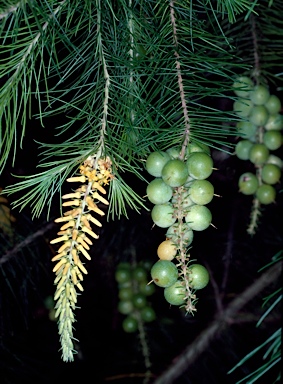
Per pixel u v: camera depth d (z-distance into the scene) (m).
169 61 0.34
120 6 0.34
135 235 0.71
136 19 0.33
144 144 0.32
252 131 0.47
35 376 0.67
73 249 0.28
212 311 0.76
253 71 0.49
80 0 0.31
